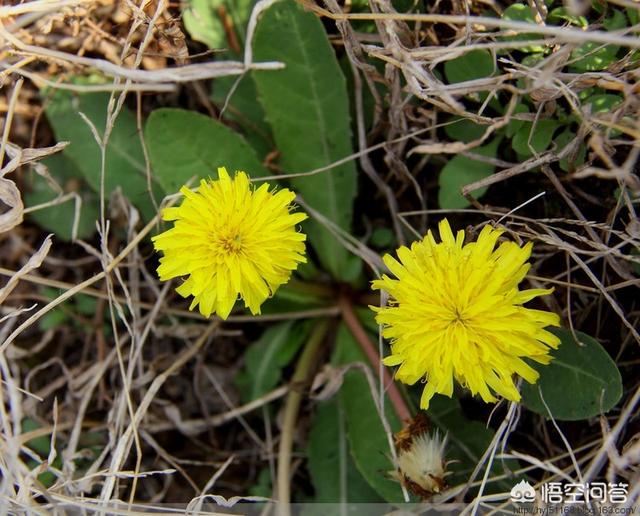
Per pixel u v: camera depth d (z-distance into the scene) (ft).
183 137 0.64
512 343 0.47
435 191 0.68
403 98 0.62
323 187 0.68
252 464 0.72
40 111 0.67
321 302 0.72
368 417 0.65
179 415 0.70
